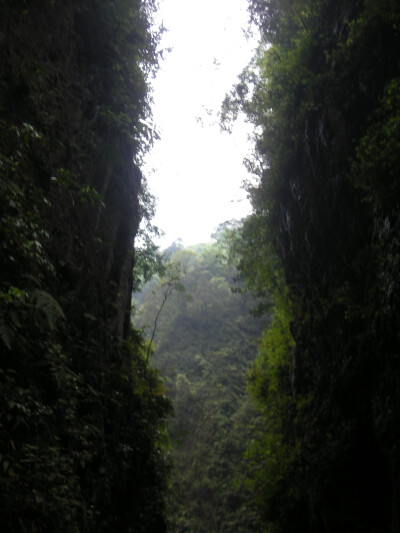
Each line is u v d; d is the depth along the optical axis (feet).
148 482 31.94
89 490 20.75
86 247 27.37
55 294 21.18
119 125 32.50
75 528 15.43
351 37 32.01
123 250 36.42
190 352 204.85
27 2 22.99
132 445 28.84
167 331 220.02
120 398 27.43
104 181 31.53
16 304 13.10
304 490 37.88
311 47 37.88
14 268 15.47
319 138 36.70
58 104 24.94
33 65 22.33
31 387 15.58
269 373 55.88
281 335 53.93
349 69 32.91
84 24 30.14
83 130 28.04
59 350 18.15
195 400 169.37
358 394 30.25
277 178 46.52
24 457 13.70
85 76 29.68
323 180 36.73
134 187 40.01
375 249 27.86
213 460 136.15
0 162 15.16
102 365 24.94
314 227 39.19
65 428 18.16
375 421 25.99
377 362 27.12
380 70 29.37
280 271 53.42
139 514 28.04
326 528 32.81
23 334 15.92
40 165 21.31
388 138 23.85
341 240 34.96
